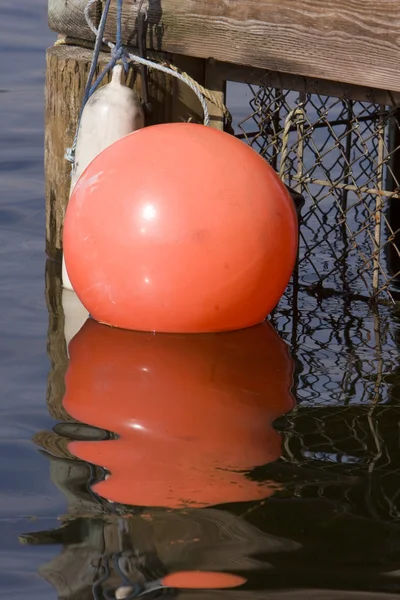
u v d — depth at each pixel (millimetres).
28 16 17719
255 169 6887
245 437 5586
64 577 4281
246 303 6973
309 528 4629
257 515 4738
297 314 7617
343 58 7289
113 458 5316
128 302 6902
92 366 6543
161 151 6789
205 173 6695
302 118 7969
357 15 7125
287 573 4262
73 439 5539
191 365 6586
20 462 5281
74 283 7160
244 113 12375
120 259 6750
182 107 8477
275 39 7645
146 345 6898
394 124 9930
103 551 4457
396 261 8727
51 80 8492
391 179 10164
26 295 7887
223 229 6641
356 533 4594
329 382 6367
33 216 9609
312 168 8141
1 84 13820
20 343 6934
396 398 6141
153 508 4805
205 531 4602
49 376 6395
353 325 7414
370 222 9461
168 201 6617
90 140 7945
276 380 6391
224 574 4266
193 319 6957
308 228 9391
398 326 7422
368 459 5340
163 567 4320
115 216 6723
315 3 7344
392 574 4266
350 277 8391
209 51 8078
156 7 8258
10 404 5988
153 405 5980
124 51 8070
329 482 5078
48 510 4805
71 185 8211
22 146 11500
